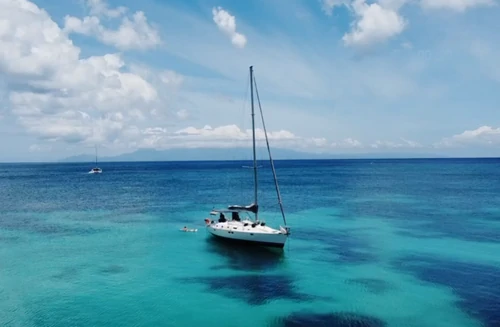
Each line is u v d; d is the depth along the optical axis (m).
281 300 24.61
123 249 37.06
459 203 66.25
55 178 144.88
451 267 30.73
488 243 38.25
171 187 100.75
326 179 129.38
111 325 21.44
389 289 26.19
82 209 62.00
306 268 30.84
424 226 46.94
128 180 129.50
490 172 167.25
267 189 93.69
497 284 26.86
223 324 21.48
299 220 51.56
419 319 21.77
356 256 34.16
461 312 22.59
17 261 33.19
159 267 31.44
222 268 31.05
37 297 25.31
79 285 27.42
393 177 137.88
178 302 24.41
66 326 21.33
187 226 48.19
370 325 21.17
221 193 85.00
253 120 38.00
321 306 23.61
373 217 53.34
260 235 35.38
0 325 21.42
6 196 81.31
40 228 46.97
